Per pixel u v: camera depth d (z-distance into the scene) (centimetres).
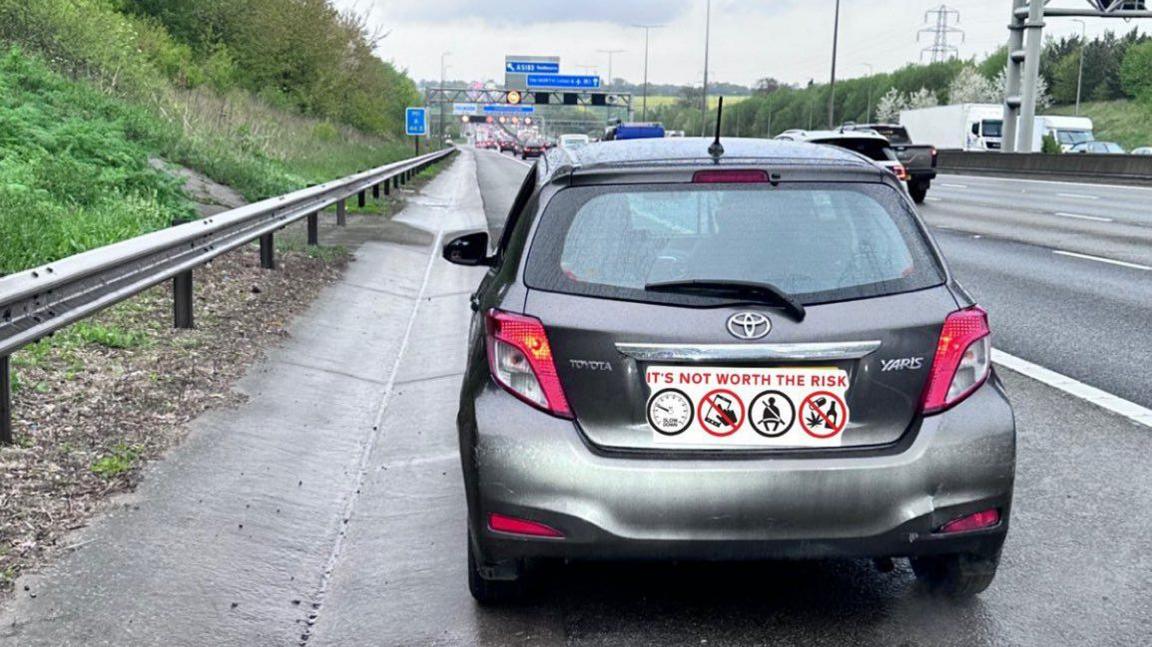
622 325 369
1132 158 3462
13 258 870
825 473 359
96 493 507
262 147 2605
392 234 1816
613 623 405
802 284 374
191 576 438
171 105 2306
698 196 391
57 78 1836
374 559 479
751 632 396
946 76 16275
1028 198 2806
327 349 898
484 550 375
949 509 364
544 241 392
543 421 369
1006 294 1180
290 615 422
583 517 361
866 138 2297
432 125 15338
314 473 595
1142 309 1072
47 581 416
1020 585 433
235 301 1016
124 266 708
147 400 659
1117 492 541
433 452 639
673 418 368
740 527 360
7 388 547
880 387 368
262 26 4578
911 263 383
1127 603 416
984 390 378
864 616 407
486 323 391
